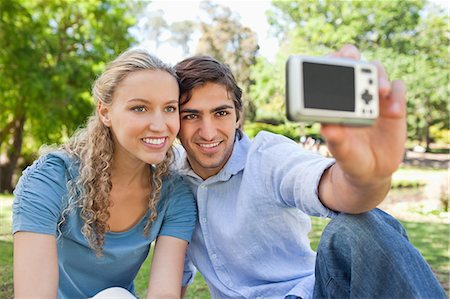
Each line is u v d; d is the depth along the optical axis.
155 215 0.87
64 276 0.86
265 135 0.89
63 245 0.85
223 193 0.89
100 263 0.86
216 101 0.83
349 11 5.72
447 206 3.21
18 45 4.58
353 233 0.68
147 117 0.78
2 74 4.58
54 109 4.84
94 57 5.09
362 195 0.59
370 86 0.52
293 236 0.87
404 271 0.67
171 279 0.85
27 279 0.76
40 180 0.81
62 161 0.84
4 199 3.32
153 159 0.78
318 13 5.86
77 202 0.82
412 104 6.04
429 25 5.77
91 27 5.13
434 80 5.77
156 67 0.80
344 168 0.55
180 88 0.83
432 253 1.80
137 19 5.78
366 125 0.52
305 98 0.49
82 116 4.95
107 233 0.85
